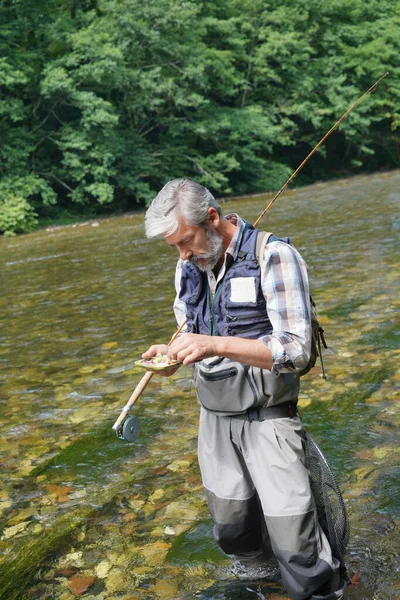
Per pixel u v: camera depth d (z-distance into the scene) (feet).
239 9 102.99
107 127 77.41
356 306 22.24
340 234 39.45
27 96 80.59
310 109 105.91
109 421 15.08
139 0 80.64
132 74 78.64
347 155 119.65
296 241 38.60
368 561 9.14
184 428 14.30
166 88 79.87
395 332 18.94
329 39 111.55
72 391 17.28
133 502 11.48
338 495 8.02
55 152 83.30
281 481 7.55
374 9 122.52
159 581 9.24
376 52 111.75
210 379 7.80
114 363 19.22
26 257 47.62
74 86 76.02
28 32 80.74
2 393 17.67
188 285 7.97
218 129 90.53
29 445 14.25
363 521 10.11
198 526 10.51
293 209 59.77
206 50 88.53
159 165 88.74
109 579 9.41
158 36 80.12
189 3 82.58
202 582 9.10
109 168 80.59
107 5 79.92
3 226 68.03
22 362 20.38
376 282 25.40
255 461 7.79
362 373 16.16
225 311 7.65
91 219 78.59
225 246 7.72
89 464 13.14
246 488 8.09
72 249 49.70
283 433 7.71
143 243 48.24
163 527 10.60
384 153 120.67
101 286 31.78
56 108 81.46
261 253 7.54
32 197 80.48
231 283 7.57
